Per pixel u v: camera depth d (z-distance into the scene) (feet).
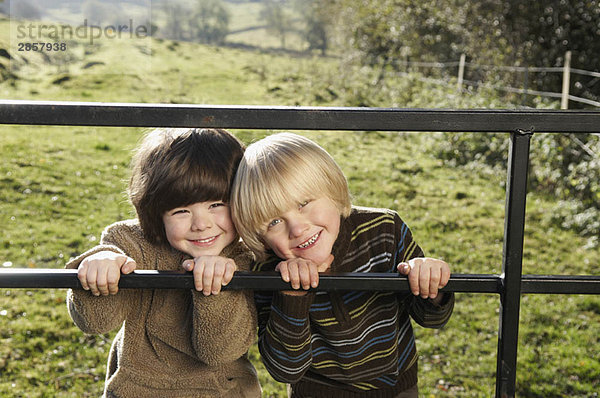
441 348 13.23
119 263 4.01
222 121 3.66
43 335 13.20
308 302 4.48
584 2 33.86
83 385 11.60
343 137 29.96
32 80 37.06
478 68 37.35
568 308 15.03
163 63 45.83
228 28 63.26
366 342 5.18
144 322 5.00
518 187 3.87
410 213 21.26
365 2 49.93
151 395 5.04
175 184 4.50
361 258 5.09
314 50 60.49
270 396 11.27
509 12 36.83
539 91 34.35
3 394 11.19
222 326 4.51
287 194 4.39
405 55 46.03
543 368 12.57
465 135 27.37
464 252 18.34
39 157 24.47
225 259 4.03
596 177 21.44
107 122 3.63
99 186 22.20
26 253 17.15
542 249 18.61
